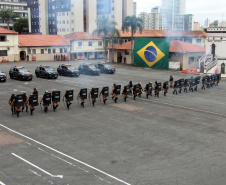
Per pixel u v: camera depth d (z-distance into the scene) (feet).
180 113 68.64
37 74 122.52
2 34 180.45
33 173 36.55
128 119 62.44
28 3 309.83
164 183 34.55
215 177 36.45
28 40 199.00
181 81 93.76
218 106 77.30
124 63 190.90
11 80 113.39
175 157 42.55
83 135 51.60
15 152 43.24
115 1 291.38
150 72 148.87
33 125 56.95
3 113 65.26
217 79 112.57
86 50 222.48
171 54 165.58
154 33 238.07
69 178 35.32
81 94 71.05
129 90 79.25
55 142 47.83
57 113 66.13
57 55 208.33
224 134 53.72
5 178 35.12
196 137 51.72
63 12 269.23
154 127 57.16
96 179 35.17
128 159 41.45
